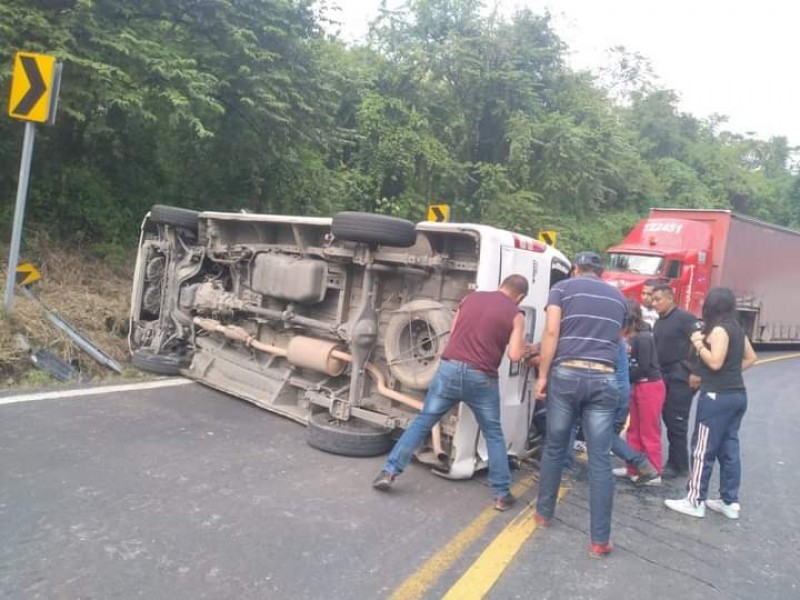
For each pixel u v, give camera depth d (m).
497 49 22.38
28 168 6.80
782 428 9.09
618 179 28.38
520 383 5.77
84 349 7.21
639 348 6.04
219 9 10.20
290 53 11.36
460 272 5.57
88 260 9.80
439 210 12.55
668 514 5.26
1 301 7.12
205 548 3.72
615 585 3.89
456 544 4.18
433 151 19.94
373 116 18.95
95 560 3.45
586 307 4.41
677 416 6.34
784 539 4.95
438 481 5.27
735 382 5.16
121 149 11.23
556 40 24.58
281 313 6.40
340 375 6.23
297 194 13.87
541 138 22.52
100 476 4.52
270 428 6.05
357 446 5.52
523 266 5.50
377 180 19.03
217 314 7.22
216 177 12.79
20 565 3.32
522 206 21.36
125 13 9.41
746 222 19.30
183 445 5.34
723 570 4.28
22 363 6.61
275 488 4.70
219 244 7.46
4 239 8.98
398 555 3.93
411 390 5.69
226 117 11.12
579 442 7.09
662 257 17.66
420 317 5.38
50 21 8.34
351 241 5.63
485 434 4.88
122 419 5.78
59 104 8.42
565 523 4.79
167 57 9.27
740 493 6.02
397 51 21.53
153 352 7.68
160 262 8.00
